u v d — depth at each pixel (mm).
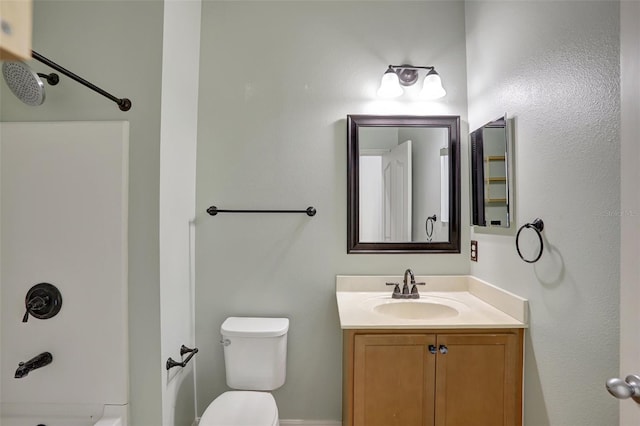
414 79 1856
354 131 1844
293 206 1847
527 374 1307
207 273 1819
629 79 764
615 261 911
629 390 716
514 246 1398
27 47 309
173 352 1518
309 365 1839
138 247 1373
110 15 1400
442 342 1337
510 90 1427
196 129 1813
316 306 1842
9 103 1381
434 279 1826
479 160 1694
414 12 1872
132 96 1387
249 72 1851
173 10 1497
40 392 1352
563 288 1104
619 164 896
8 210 1355
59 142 1360
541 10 1212
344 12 1868
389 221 1846
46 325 1354
